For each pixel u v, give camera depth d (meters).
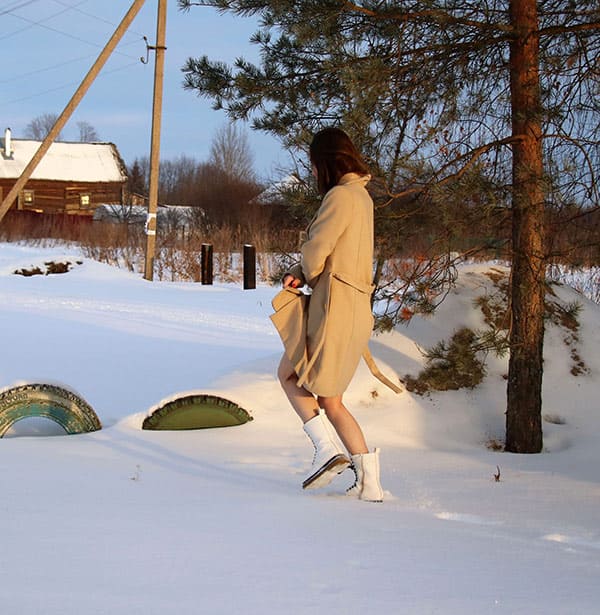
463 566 2.94
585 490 4.77
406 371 7.02
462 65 6.69
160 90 24.20
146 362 9.68
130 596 2.45
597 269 6.95
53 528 3.29
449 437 6.59
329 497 4.32
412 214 6.35
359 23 6.77
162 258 26.58
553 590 2.68
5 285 18.61
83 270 22.03
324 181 4.54
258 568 2.79
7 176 65.50
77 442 5.80
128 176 69.88
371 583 2.66
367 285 4.39
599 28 6.52
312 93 7.11
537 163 6.26
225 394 6.49
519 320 6.41
